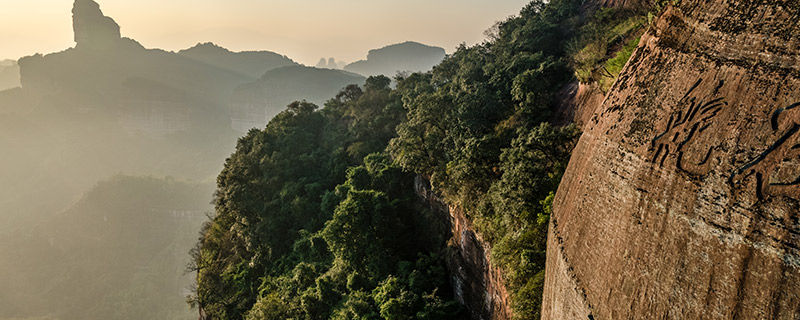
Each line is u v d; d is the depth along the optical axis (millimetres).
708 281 9828
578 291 15016
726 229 9570
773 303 8484
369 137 77750
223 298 66938
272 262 65125
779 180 8781
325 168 76312
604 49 36562
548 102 41875
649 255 11586
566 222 17531
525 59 47250
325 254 56812
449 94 51469
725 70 10906
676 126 11703
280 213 68438
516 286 28500
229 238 78750
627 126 14047
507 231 30516
